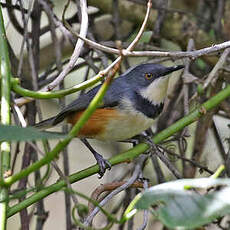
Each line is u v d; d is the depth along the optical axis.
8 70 7.17
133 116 9.28
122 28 13.03
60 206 13.33
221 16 11.96
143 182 7.64
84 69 13.41
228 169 9.71
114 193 7.18
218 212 4.52
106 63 10.32
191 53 7.41
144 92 9.45
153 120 9.58
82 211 6.36
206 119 10.04
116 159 7.75
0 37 7.56
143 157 8.41
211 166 11.55
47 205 13.30
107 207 12.23
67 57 13.17
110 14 12.27
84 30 8.05
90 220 6.64
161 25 11.91
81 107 9.39
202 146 10.07
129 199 10.02
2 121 6.96
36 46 10.93
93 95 9.37
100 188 7.44
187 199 4.72
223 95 7.69
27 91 7.08
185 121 7.78
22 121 7.65
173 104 11.25
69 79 13.34
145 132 10.60
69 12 13.30
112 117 9.22
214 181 4.96
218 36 11.95
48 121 9.48
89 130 9.34
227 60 9.75
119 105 9.23
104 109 9.21
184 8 13.86
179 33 11.96
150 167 12.62
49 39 13.34
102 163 9.12
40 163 5.96
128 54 6.70
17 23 11.30
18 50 12.89
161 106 9.69
